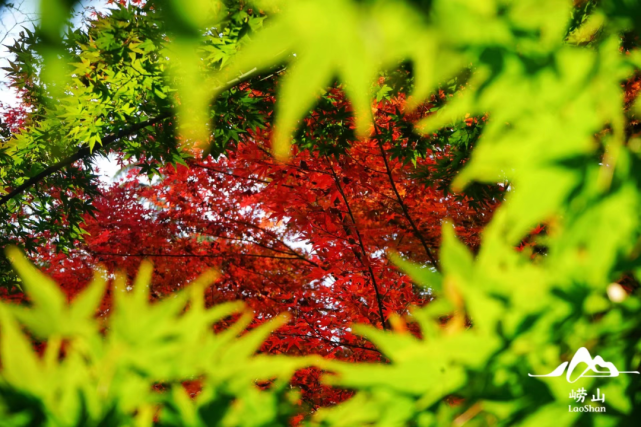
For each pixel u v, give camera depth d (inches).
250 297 267.4
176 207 311.7
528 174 32.9
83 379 37.5
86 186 261.9
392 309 213.3
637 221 34.1
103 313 235.3
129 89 172.6
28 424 35.9
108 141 195.5
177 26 21.5
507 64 30.2
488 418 39.4
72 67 157.6
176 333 39.4
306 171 222.2
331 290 231.5
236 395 41.5
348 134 203.3
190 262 291.0
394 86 184.9
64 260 305.7
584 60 31.7
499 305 36.7
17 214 264.4
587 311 37.1
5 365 35.5
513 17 28.6
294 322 244.4
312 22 21.0
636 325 37.6
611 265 35.4
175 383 40.5
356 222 218.7
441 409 39.7
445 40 26.1
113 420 37.8
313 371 223.1
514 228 34.2
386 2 22.6
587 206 33.6
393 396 40.1
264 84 184.7
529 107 32.2
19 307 35.8
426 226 239.1
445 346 37.7
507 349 37.6
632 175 32.9
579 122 32.5
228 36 135.4
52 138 227.1
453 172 204.4
